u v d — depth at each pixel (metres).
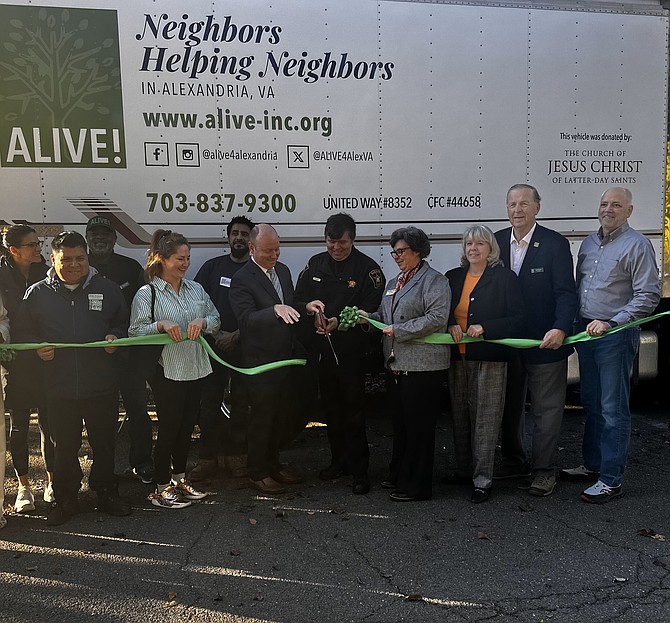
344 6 4.61
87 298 3.66
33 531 3.66
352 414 4.18
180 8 4.35
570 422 5.82
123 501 3.93
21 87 4.19
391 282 4.12
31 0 4.15
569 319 3.88
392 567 3.25
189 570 3.23
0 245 4.18
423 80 4.80
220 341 4.28
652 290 3.81
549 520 3.78
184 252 3.79
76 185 4.32
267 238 3.91
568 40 5.05
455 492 4.23
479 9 4.85
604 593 3.01
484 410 4.01
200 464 4.46
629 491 4.22
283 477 4.39
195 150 4.46
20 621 2.81
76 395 3.62
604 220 3.94
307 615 2.84
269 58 4.52
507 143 5.00
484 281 3.90
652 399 6.30
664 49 5.27
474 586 3.07
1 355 3.51
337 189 4.72
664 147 5.35
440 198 4.91
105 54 4.28
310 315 4.16
